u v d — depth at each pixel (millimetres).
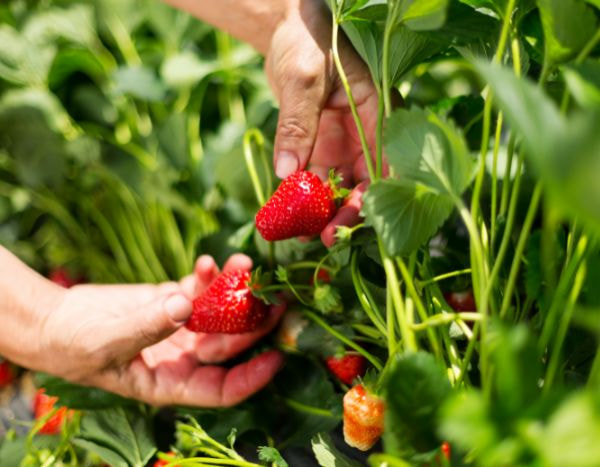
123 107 835
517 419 402
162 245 821
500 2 518
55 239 833
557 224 528
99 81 856
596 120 331
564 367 546
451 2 530
